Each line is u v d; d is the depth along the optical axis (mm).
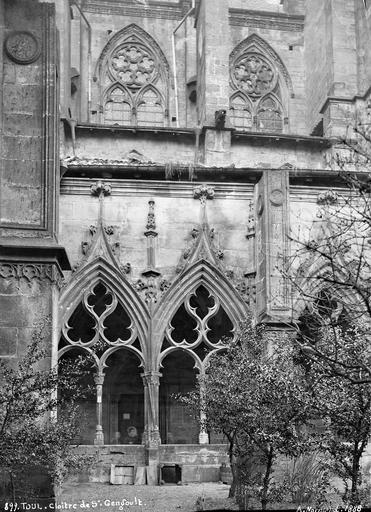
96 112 37781
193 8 38156
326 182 22828
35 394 13531
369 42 33656
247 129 38500
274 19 39531
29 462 12617
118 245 22188
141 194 22719
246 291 22328
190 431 28234
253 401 14125
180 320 26031
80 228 22266
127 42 38812
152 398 21391
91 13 38625
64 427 12703
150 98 38531
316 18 37156
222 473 20859
